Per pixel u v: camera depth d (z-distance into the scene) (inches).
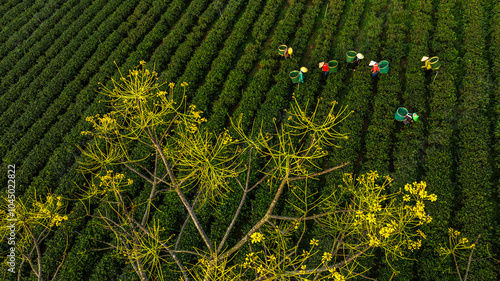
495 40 528.7
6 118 635.5
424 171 455.8
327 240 416.8
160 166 502.6
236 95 580.4
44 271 438.9
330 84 553.0
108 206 473.7
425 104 511.5
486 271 366.9
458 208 421.4
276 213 449.4
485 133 451.5
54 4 834.2
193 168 285.6
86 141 565.6
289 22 657.6
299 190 454.0
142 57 673.6
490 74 502.0
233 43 652.1
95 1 808.3
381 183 454.6
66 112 620.4
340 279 204.5
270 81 593.9
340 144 488.7
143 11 770.2
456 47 551.5
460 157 446.9
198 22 709.3
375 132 493.0
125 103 274.1
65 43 750.5
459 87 505.7
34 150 567.8
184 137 257.9
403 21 608.4
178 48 673.6
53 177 534.6
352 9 642.8
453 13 586.9
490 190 414.3
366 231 250.8
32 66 734.5
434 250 391.2
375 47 582.6
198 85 623.8
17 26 814.5
